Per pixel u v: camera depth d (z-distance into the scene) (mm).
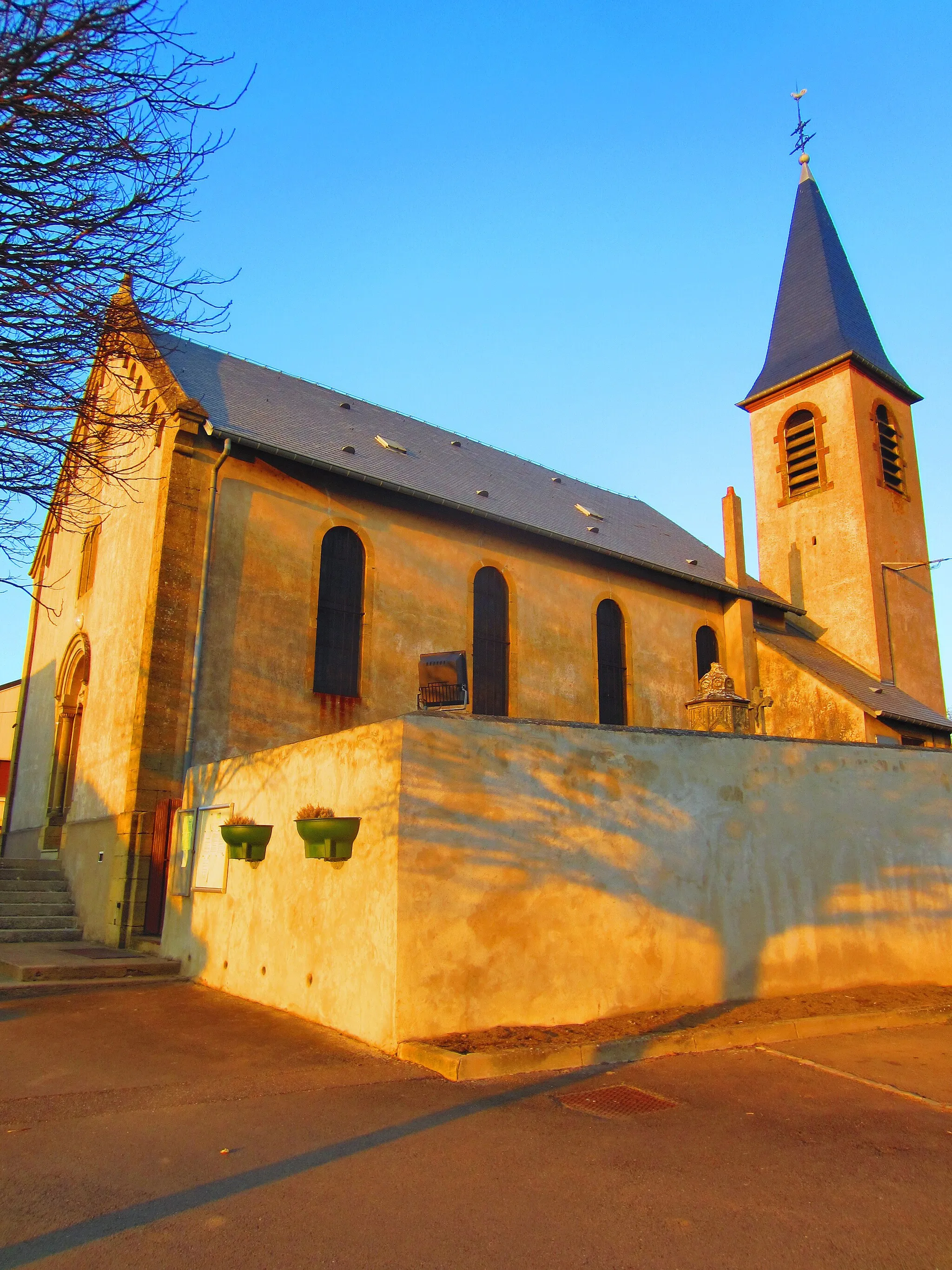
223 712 14352
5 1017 8555
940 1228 4316
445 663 11359
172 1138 5258
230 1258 3824
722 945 9188
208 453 15156
